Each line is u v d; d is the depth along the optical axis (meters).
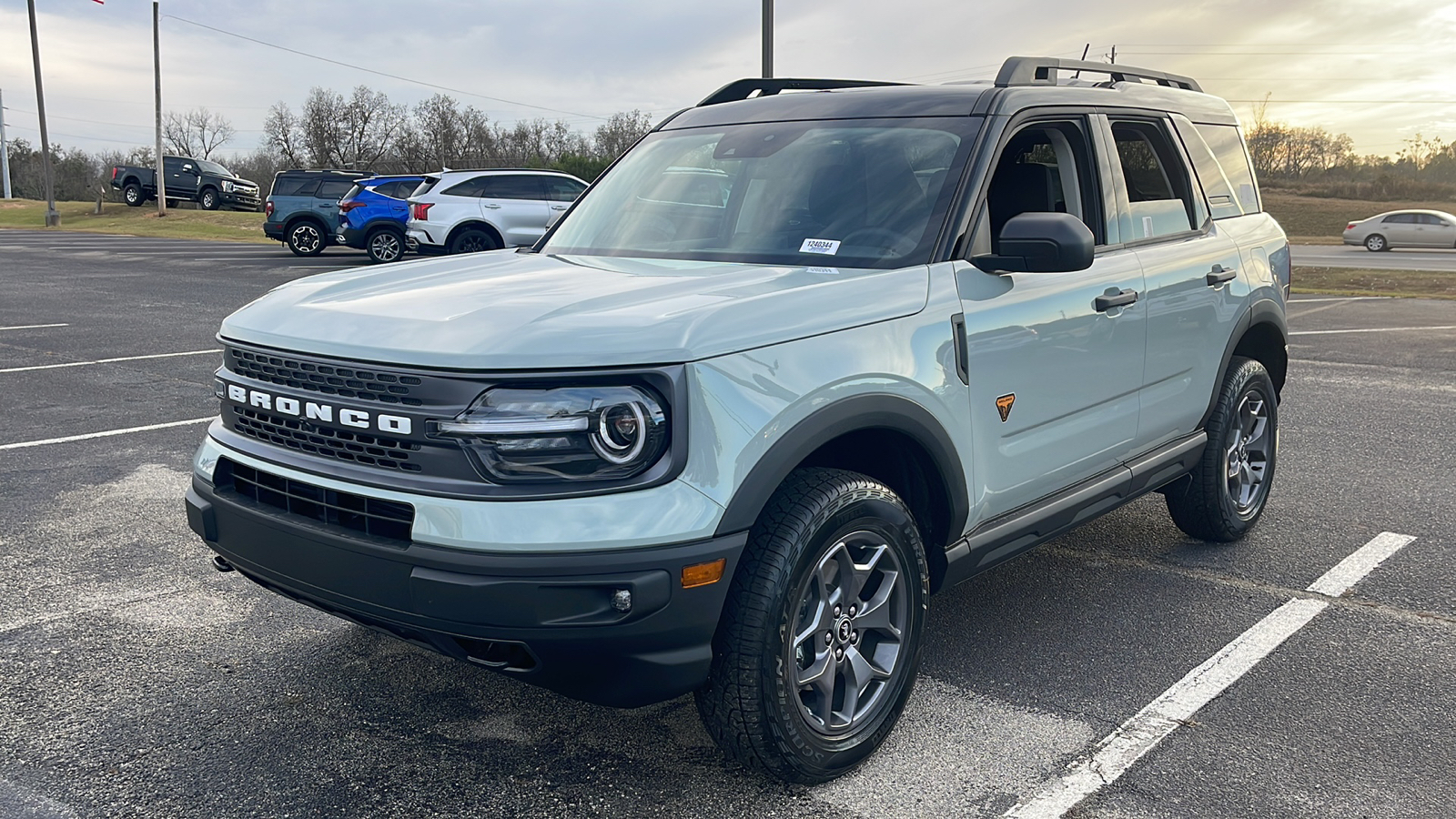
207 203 45.66
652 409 2.39
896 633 2.99
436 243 18.47
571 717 3.21
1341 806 2.73
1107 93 4.06
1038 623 3.97
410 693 3.36
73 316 13.09
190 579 4.34
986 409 3.17
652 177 3.97
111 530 4.95
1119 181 3.96
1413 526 5.16
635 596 2.36
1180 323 4.12
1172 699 3.35
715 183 3.74
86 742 3.04
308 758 2.96
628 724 3.16
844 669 2.87
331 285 3.15
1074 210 3.78
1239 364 4.72
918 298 2.98
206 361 9.71
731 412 2.47
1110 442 3.83
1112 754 2.99
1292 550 4.82
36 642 3.71
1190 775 2.88
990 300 3.18
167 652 3.65
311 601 2.75
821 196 3.46
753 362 2.54
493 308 2.65
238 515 2.82
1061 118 3.74
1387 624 3.95
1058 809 2.71
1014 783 2.85
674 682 2.48
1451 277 23.86
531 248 3.93
